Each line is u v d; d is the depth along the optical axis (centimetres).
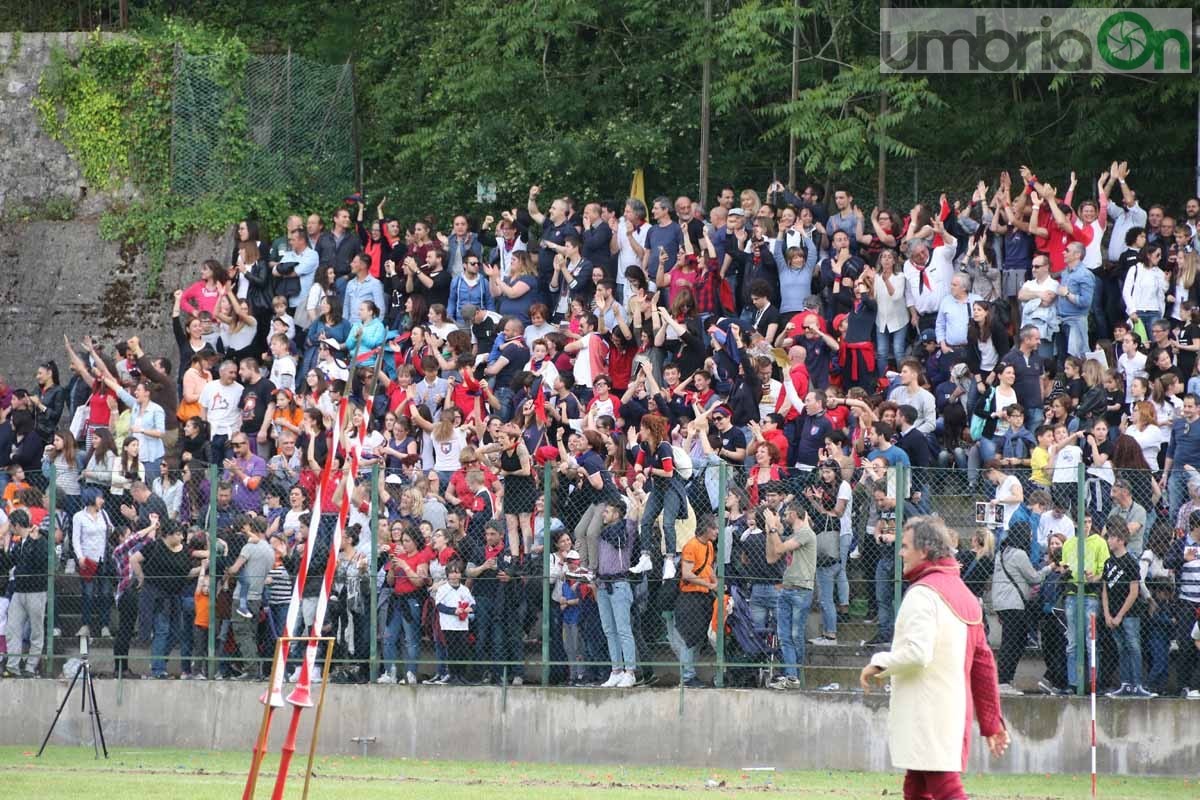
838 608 7262
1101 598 7000
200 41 11944
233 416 9069
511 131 11938
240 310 10019
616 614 7319
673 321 8812
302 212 11931
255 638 7662
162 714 7638
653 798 6112
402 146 12619
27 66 11856
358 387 9131
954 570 4016
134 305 11425
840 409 8419
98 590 7762
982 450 8144
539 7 11675
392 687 7438
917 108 10862
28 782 6225
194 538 7725
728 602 7256
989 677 4012
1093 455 7619
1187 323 8850
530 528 7525
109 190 11744
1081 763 6906
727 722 7169
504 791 6241
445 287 10025
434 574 7481
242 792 5984
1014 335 9412
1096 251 9519
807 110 10956
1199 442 7606
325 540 7594
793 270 9481
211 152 11775
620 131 11625
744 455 7856
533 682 7494
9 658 7825
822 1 11644
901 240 9781
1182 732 6869
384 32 13025
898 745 3938
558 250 9744
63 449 8188
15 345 11475
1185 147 11450
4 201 11775
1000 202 9575
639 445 7662
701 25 11331
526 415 8125
